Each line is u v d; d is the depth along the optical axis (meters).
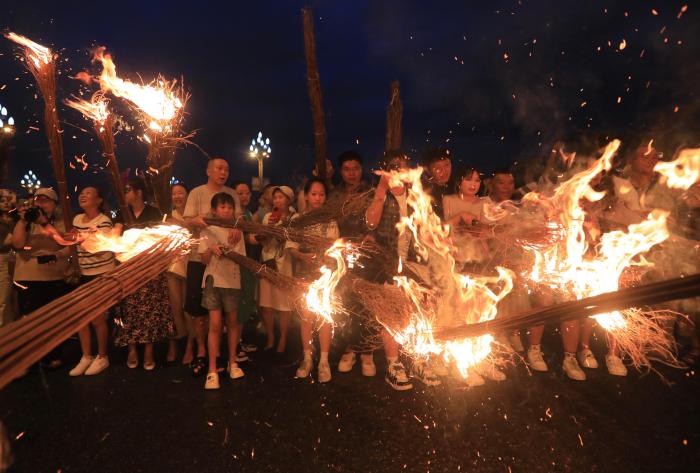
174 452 3.19
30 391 4.32
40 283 4.92
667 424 3.41
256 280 5.63
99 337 4.89
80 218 5.00
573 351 4.34
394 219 4.32
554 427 3.41
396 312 3.14
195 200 4.98
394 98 5.29
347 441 3.29
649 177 4.73
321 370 4.46
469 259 4.27
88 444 3.31
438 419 3.58
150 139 3.97
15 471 2.99
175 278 5.20
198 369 4.65
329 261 4.31
